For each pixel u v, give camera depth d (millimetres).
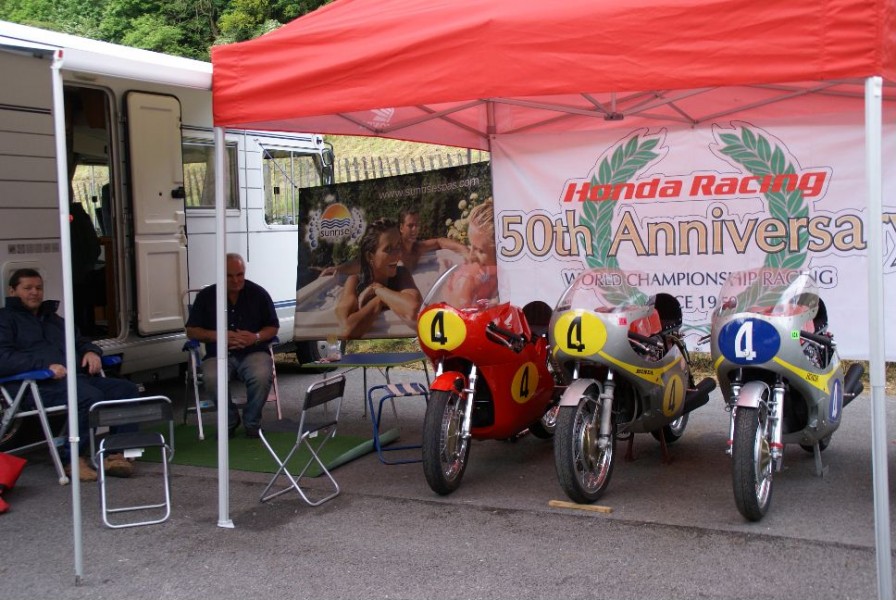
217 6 22188
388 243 8500
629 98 6824
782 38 3998
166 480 5371
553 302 7926
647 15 4250
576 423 5215
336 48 4887
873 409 3832
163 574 4547
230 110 5109
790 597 4078
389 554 4738
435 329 5441
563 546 4773
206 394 8367
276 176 9938
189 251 8656
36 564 4711
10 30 6582
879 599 3814
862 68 3848
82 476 6152
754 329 4918
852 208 6840
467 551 4746
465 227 8242
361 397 8875
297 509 5492
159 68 4895
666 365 5664
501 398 5691
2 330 6121
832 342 5387
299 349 10109
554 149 7789
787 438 5324
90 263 8227
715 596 4113
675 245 7461
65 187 4488
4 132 6801
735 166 7199
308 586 4367
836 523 4969
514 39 4492
